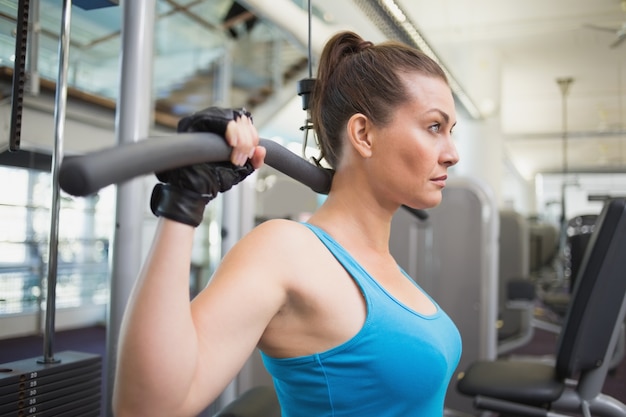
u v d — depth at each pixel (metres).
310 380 0.67
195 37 5.60
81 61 3.44
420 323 0.70
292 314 0.65
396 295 0.74
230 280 0.59
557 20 4.97
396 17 3.19
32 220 1.68
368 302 0.67
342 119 0.77
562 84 6.88
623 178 12.64
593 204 12.89
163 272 0.51
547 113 8.52
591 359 1.54
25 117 1.35
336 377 0.66
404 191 0.74
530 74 6.53
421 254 2.83
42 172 1.55
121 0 1.31
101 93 3.61
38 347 1.31
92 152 0.42
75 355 1.08
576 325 1.52
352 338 0.65
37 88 1.27
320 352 0.66
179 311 0.52
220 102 5.92
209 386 0.55
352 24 3.71
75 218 4.44
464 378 1.70
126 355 0.51
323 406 0.67
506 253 3.73
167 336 0.50
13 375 0.90
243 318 0.58
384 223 0.79
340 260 0.69
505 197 13.62
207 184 0.52
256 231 0.66
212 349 0.56
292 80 6.43
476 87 5.81
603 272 1.49
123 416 0.52
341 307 0.66
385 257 0.80
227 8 5.30
